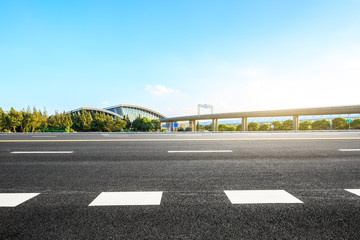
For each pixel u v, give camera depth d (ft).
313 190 10.81
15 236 6.45
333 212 8.14
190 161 18.43
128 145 29.58
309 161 18.26
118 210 8.41
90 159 19.44
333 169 15.40
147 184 11.94
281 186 11.46
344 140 35.63
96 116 199.52
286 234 6.51
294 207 8.64
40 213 8.13
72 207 8.73
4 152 23.54
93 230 6.81
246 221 7.39
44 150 25.05
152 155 21.42
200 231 6.71
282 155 21.20
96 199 9.63
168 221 7.41
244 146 28.04
